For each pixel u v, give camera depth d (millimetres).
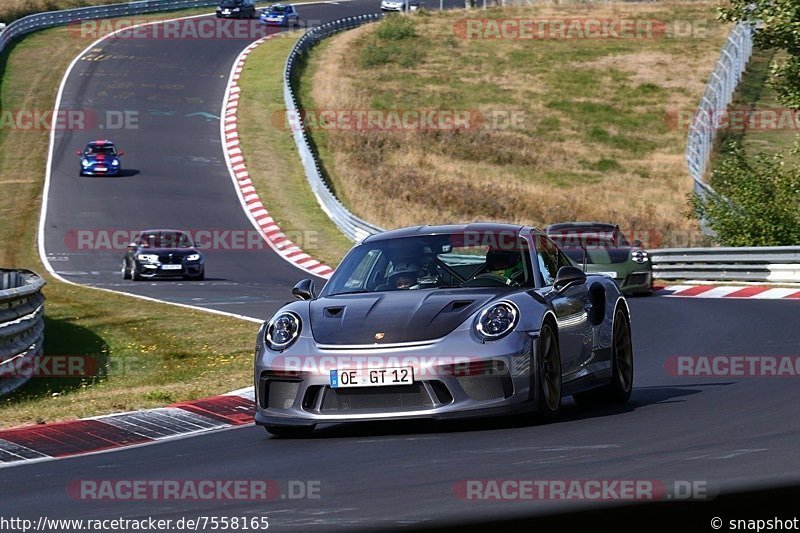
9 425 32938
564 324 29359
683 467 20859
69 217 131250
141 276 96938
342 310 28266
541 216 129000
